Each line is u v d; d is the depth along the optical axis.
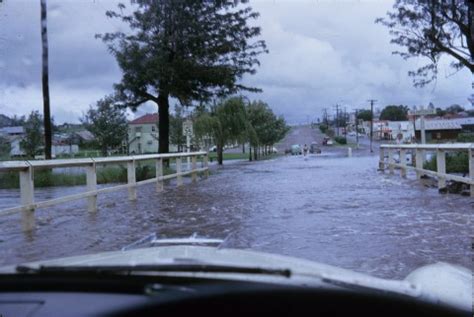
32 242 7.70
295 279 2.06
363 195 12.77
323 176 19.95
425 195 12.37
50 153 24.22
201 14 27.00
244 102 44.31
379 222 8.77
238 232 8.16
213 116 40.81
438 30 24.02
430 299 2.29
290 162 37.03
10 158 29.06
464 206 10.27
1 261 6.43
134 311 1.87
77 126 88.75
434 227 8.16
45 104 24.02
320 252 6.60
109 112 55.72
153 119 98.12
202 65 26.95
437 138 82.69
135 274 2.04
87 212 10.99
